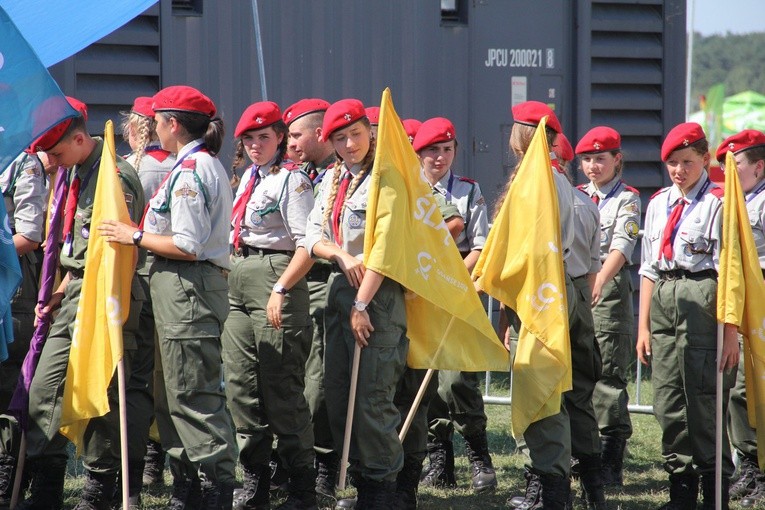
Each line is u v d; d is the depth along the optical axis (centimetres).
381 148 1312
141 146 1573
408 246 1326
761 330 1407
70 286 1389
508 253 1405
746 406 1580
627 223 1780
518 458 1884
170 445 1415
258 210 1468
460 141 2606
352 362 1340
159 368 1408
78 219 1379
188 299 1327
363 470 1327
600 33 2767
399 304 1338
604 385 1752
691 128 1423
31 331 1540
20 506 1407
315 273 1559
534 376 1385
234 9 2308
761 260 1541
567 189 1447
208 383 1340
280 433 1476
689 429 1452
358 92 2450
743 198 1395
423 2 2528
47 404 1379
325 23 2400
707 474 1459
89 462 1379
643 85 2827
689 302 1428
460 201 1630
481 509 1559
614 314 1769
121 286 1338
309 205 1461
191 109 1345
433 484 1694
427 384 1430
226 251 1366
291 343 1455
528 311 1386
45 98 1262
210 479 1328
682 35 2848
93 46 2177
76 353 1350
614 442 1736
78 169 1387
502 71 2652
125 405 1320
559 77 2727
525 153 1441
